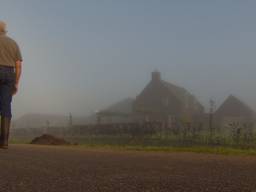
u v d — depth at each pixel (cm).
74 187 212
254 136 1054
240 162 346
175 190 205
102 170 279
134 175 256
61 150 470
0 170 269
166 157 401
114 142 1288
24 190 204
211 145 991
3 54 513
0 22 521
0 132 495
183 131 1330
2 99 504
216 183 224
